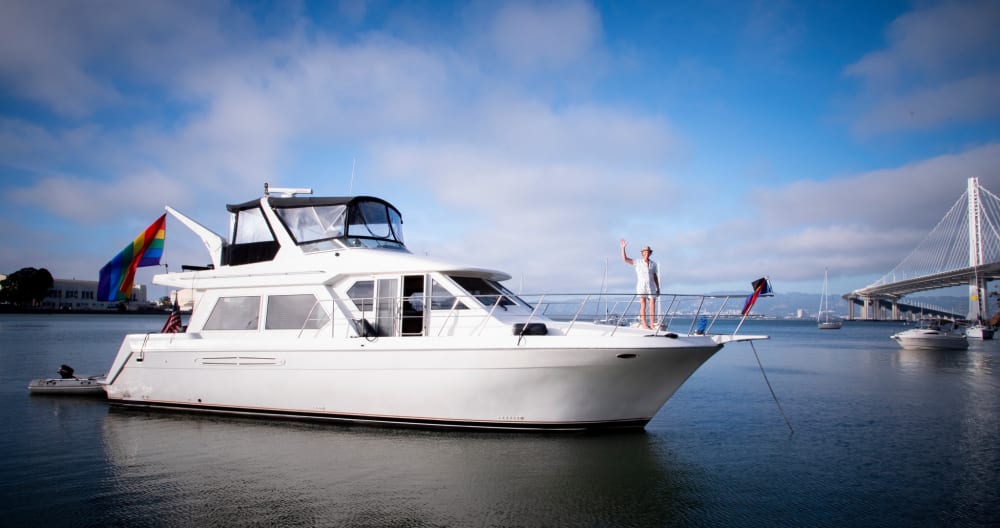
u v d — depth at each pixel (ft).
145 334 39.06
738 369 83.05
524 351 30.48
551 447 31.01
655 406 33.17
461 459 29.14
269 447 31.07
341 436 32.50
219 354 36.40
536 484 26.30
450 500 24.43
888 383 66.95
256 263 38.27
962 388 62.64
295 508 23.50
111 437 33.50
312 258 36.37
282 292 36.88
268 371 35.14
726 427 39.91
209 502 24.13
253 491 25.34
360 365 33.14
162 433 33.99
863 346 150.20
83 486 25.99
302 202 37.96
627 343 29.99
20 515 22.68
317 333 35.27
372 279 35.32
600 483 26.68
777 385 63.98
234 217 40.27
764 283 32.42
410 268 34.35
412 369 32.27
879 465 31.04
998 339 181.88
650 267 36.19
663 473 28.35
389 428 33.47
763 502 25.20
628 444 32.12
